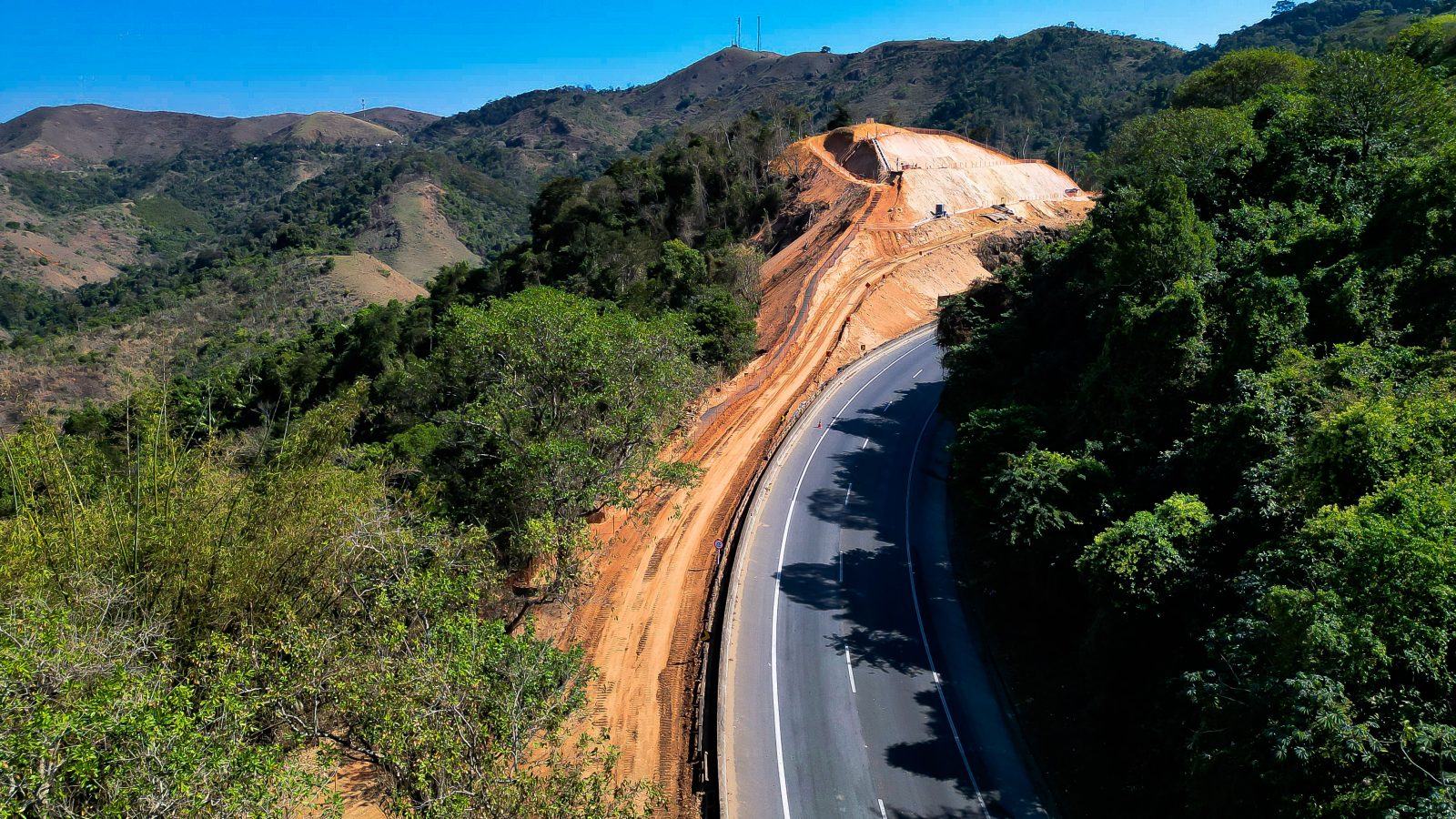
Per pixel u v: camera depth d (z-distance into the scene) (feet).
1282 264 111.04
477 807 57.57
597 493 115.75
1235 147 142.00
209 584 72.38
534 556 116.98
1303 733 49.37
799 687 97.09
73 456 91.09
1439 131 131.44
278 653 69.77
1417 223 94.99
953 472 141.08
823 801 81.25
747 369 198.08
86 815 47.11
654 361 130.52
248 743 60.80
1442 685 49.60
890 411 179.52
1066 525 97.04
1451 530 52.65
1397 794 46.96
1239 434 81.30
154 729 47.42
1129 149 206.28
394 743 58.44
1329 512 59.72
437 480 131.13
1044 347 146.92
